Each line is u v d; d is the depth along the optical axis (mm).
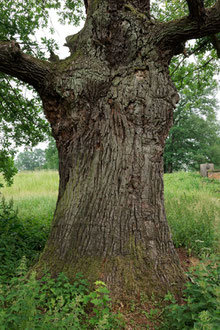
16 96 6684
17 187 15711
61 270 3295
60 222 3600
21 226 5180
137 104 3639
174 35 3672
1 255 3951
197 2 3262
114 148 3609
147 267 3256
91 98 3707
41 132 7305
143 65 3742
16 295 2432
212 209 6270
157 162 3703
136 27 3779
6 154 7273
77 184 3670
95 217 3443
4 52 3578
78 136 3748
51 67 3809
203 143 35375
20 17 6609
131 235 3389
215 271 2881
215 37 6391
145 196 3539
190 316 2439
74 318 2363
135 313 2889
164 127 3756
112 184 3525
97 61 3807
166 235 3594
